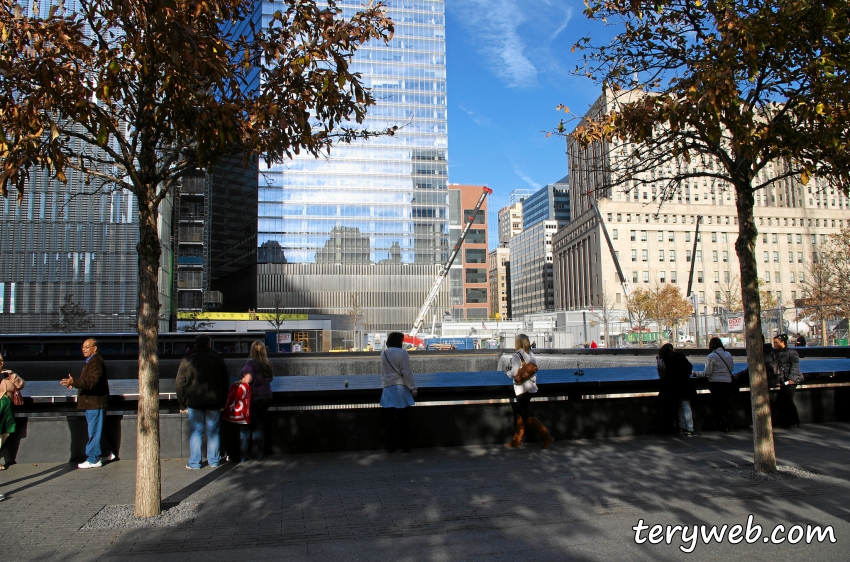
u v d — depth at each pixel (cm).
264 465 846
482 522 575
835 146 736
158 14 503
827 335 2595
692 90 689
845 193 838
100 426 841
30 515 605
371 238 9444
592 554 491
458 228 14450
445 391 986
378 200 9512
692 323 3019
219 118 637
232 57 740
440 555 490
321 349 5944
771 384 1120
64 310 5203
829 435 1030
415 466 827
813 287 4566
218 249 10419
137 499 597
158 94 655
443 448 958
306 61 651
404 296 9425
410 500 654
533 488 699
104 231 5681
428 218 9600
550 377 1177
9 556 488
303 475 781
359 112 718
